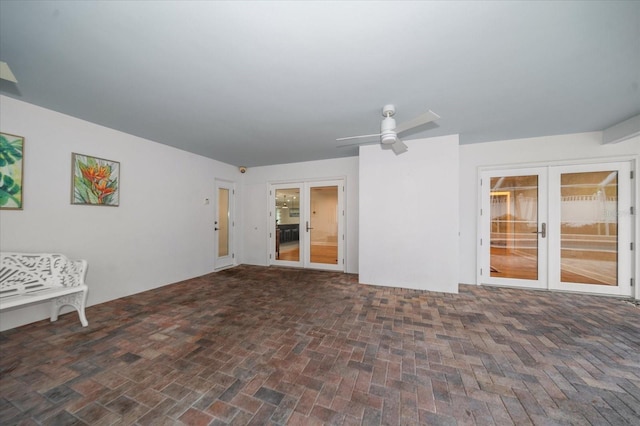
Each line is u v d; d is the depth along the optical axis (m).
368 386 1.67
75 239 2.97
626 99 2.51
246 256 5.94
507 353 2.05
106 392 1.60
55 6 1.36
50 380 1.71
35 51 1.74
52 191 2.77
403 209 3.89
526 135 3.66
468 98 2.49
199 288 3.92
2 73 1.62
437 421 1.39
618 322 2.63
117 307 3.08
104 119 3.02
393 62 1.89
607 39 1.63
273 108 2.71
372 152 4.06
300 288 3.91
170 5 1.36
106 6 1.36
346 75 2.07
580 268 3.61
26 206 2.58
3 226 2.43
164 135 3.63
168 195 4.16
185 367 1.87
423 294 3.59
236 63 1.90
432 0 1.33
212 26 1.51
